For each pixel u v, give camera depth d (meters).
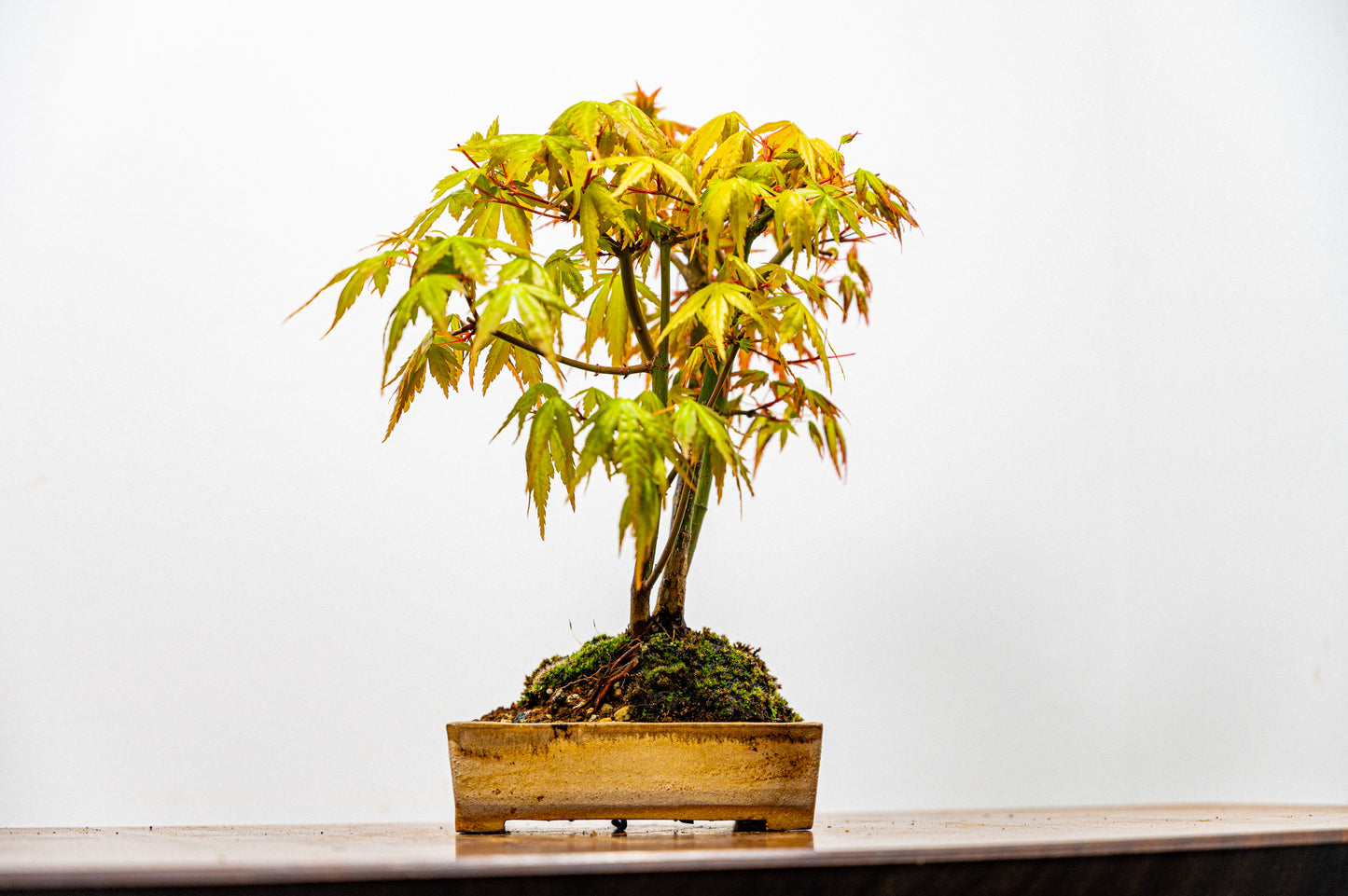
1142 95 1.53
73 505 1.01
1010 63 1.50
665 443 0.60
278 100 1.14
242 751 1.05
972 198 1.45
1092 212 1.52
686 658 0.71
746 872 0.48
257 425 1.09
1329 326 1.32
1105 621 1.46
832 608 1.31
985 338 1.44
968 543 1.39
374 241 1.16
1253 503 1.37
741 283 0.74
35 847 0.58
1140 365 1.51
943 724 1.35
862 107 1.40
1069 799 1.40
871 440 1.36
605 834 0.65
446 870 0.44
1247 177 1.42
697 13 1.33
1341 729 1.24
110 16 1.08
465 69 1.22
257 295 1.11
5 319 1.00
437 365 0.71
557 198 0.69
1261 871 0.62
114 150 1.07
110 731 1.00
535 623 1.18
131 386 1.05
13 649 0.98
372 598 1.12
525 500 1.20
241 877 0.42
